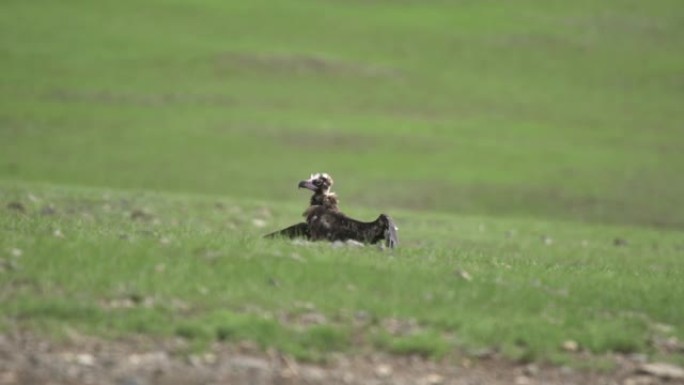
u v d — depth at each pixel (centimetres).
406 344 5875
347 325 6084
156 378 5331
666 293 7250
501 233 16088
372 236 7819
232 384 5356
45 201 14975
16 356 5394
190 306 6119
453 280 6975
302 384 5428
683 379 5859
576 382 5766
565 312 6631
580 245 14912
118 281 6297
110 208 15000
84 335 5675
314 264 6919
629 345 6219
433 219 17838
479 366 5831
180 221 14362
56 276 6272
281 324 5969
